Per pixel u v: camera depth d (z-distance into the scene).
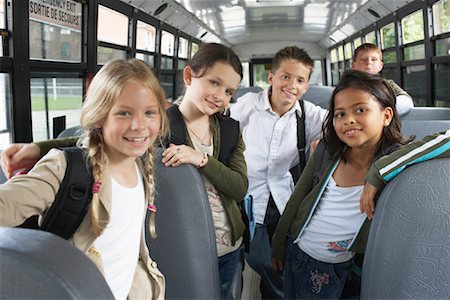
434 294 1.11
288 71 2.22
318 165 1.66
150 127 1.02
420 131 1.91
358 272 1.62
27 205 0.84
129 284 1.09
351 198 1.53
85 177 0.93
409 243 1.13
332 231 1.57
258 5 7.20
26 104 2.90
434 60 4.70
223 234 1.58
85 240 0.94
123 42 5.09
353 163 1.55
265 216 2.31
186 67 1.55
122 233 1.05
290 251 1.79
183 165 1.34
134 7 5.20
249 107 2.43
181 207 1.33
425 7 4.77
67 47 3.60
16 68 2.79
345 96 1.43
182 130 1.52
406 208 1.13
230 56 1.49
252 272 2.79
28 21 2.88
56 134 3.39
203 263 1.35
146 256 1.18
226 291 1.63
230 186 1.51
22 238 0.50
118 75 0.98
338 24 9.23
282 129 2.33
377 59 3.51
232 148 1.64
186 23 7.82
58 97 3.44
